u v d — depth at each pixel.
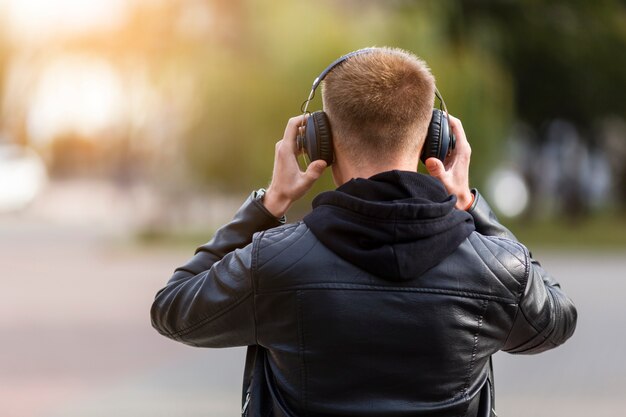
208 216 34.44
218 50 31.67
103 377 11.86
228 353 13.58
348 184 3.57
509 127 34.00
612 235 39.12
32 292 19.88
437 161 3.71
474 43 38.19
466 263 3.57
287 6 31.31
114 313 17.05
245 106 31.02
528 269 3.62
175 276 3.73
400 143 3.66
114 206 38.31
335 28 31.09
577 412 10.02
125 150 36.31
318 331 3.51
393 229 3.49
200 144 31.31
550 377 11.80
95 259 27.08
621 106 44.03
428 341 3.52
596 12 42.28
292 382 3.55
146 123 33.28
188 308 3.63
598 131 46.41
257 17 31.36
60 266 25.11
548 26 42.00
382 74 3.66
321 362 3.52
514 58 42.06
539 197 47.00
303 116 3.77
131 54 32.88
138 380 11.64
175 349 13.78
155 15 32.53
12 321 16.16
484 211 3.79
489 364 3.70
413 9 33.97
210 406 10.30
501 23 41.47
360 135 3.65
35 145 38.53
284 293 3.53
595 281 22.25
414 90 3.66
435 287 3.53
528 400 10.58
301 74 30.77
